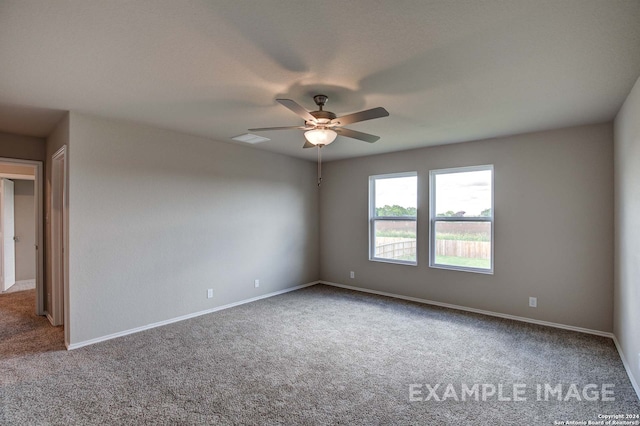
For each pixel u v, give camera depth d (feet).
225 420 6.82
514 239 13.30
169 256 12.84
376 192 18.06
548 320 12.56
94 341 10.80
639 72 7.46
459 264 14.97
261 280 16.56
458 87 8.38
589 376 8.61
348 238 18.88
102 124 11.09
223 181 14.82
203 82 8.10
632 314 8.54
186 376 8.62
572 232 12.07
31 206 20.66
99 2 4.97
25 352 10.05
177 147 13.12
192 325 12.53
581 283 11.89
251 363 9.39
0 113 10.44
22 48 6.39
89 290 10.73
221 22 5.58
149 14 5.32
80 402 7.42
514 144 13.28
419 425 6.68
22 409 7.14
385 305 15.30
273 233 17.24
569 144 12.10
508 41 6.18
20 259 20.25
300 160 18.93
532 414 7.03
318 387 8.11
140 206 12.01
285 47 6.43
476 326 12.45
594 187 11.62
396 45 6.35
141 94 8.89
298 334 11.65
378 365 9.30
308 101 9.40
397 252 17.13
